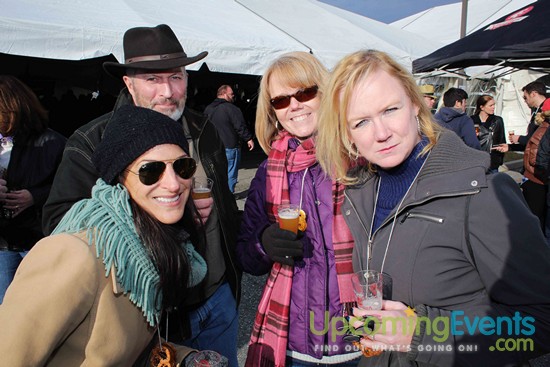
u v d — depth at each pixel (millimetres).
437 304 1181
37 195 2449
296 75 1695
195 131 2025
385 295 1271
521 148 5906
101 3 6234
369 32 10320
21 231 2459
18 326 905
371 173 1459
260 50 6867
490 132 6027
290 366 1628
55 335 943
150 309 1136
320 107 1432
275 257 1535
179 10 7551
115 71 2113
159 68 1847
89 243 1040
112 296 1054
